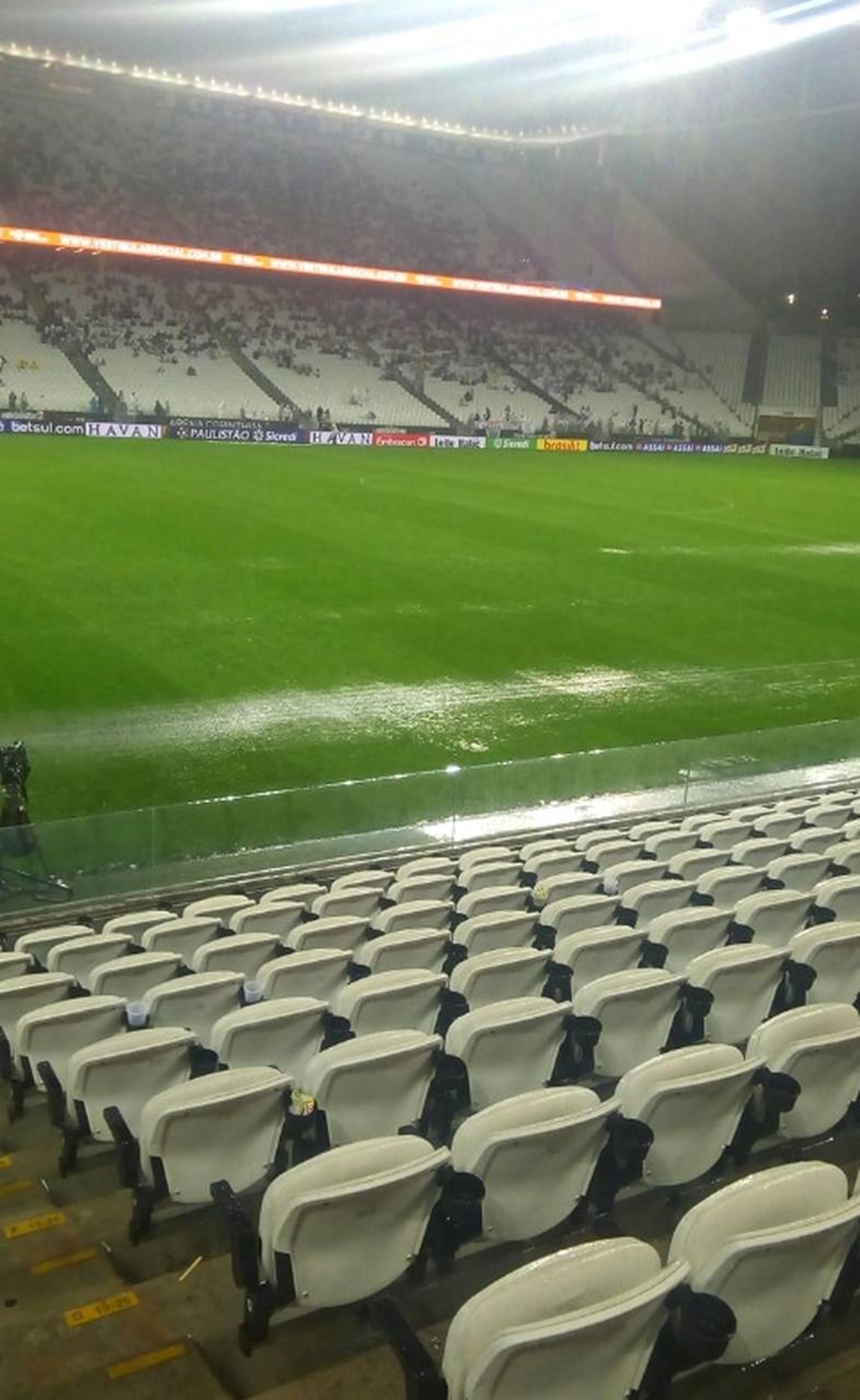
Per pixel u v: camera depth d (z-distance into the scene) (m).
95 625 20.94
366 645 20.89
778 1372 3.96
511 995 6.82
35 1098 6.77
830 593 26.89
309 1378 3.94
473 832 12.98
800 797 14.76
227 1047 5.65
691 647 22.02
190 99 69.50
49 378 53.53
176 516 31.61
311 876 11.83
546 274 73.25
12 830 10.73
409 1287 4.45
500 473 46.53
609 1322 3.14
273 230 66.31
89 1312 4.39
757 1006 6.57
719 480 48.91
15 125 64.69
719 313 74.00
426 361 65.44
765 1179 3.76
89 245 51.91
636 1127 4.50
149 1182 4.92
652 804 14.00
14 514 30.52
